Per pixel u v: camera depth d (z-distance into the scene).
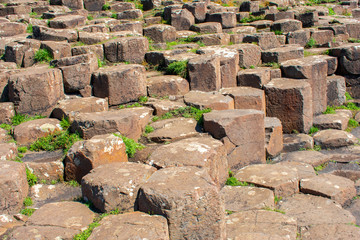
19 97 9.16
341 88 12.91
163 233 4.87
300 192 7.65
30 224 5.40
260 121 8.83
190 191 5.25
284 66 12.00
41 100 9.27
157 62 12.05
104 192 5.80
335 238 5.94
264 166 8.27
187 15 15.26
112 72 9.98
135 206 5.62
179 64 11.18
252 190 7.36
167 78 10.90
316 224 6.36
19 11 15.85
